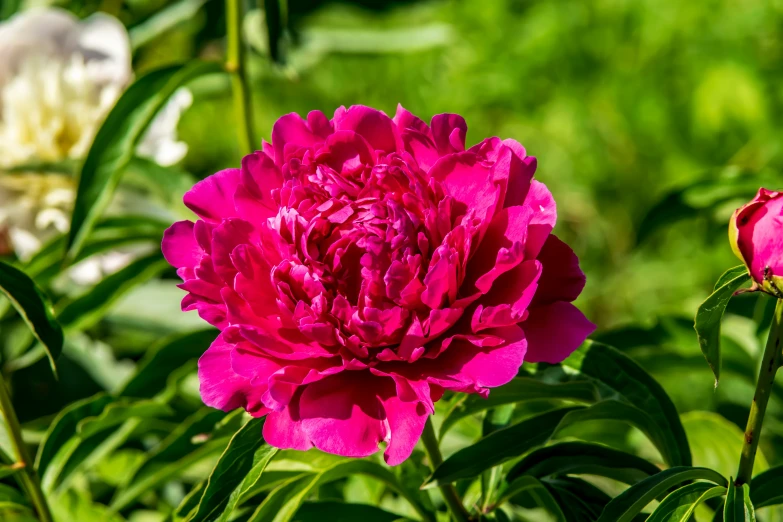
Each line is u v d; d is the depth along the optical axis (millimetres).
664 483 688
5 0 1142
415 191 669
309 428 656
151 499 948
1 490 782
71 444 816
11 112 916
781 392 896
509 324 655
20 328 964
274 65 922
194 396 947
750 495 714
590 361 741
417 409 656
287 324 665
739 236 662
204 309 676
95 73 937
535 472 740
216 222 699
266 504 733
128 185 934
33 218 923
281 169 691
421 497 783
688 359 875
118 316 1007
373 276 659
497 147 681
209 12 1216
